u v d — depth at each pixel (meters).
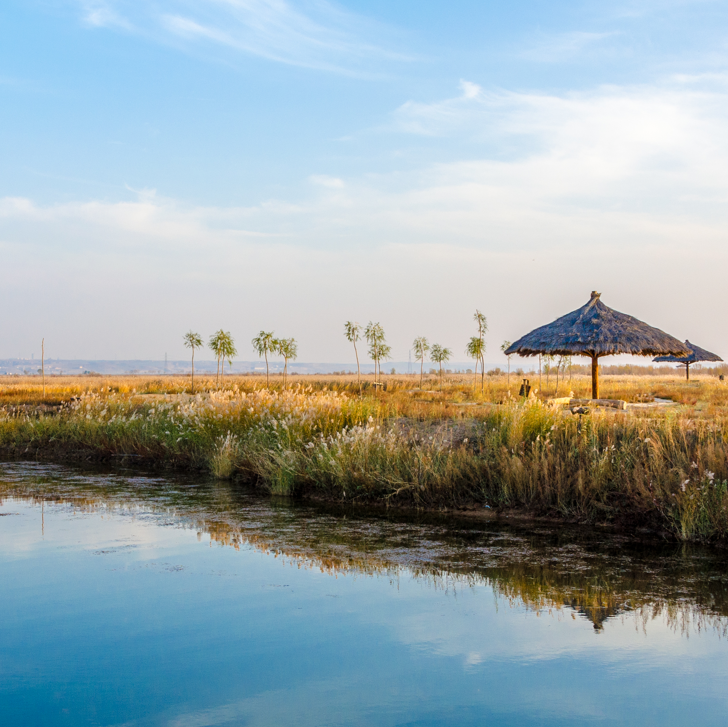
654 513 9.17
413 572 7.40
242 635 5.67
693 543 8.52
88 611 6.24
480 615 6.09
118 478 14.34
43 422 20.66
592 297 21.28
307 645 5.46
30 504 11.41
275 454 13.20
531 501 10.37
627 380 51.97
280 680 4.86
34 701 4.58
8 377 107.56
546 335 20.67
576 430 11.98
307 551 8.30
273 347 54.03
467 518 10.20
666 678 4.84
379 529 9.47
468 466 11.30
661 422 12.04
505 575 7.27
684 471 9.47
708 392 28.86
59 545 8.64
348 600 6.51
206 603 6.44
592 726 4.16
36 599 6.57
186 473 15.03
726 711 4.39
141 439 17.36
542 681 4.82
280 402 16.22
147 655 5.29
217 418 16.25
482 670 5.00
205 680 4.87
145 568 7.59
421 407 18.50
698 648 5.36
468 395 29.19
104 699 4.57
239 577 7.24
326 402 16.03
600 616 6.06
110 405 21.31
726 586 6.86
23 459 17.77
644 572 7.32
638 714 4.35
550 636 5.61
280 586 6.94
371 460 12.11
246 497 12.09
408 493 11.28
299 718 4.32
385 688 4.72
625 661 5.12
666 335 20.16
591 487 9.85
